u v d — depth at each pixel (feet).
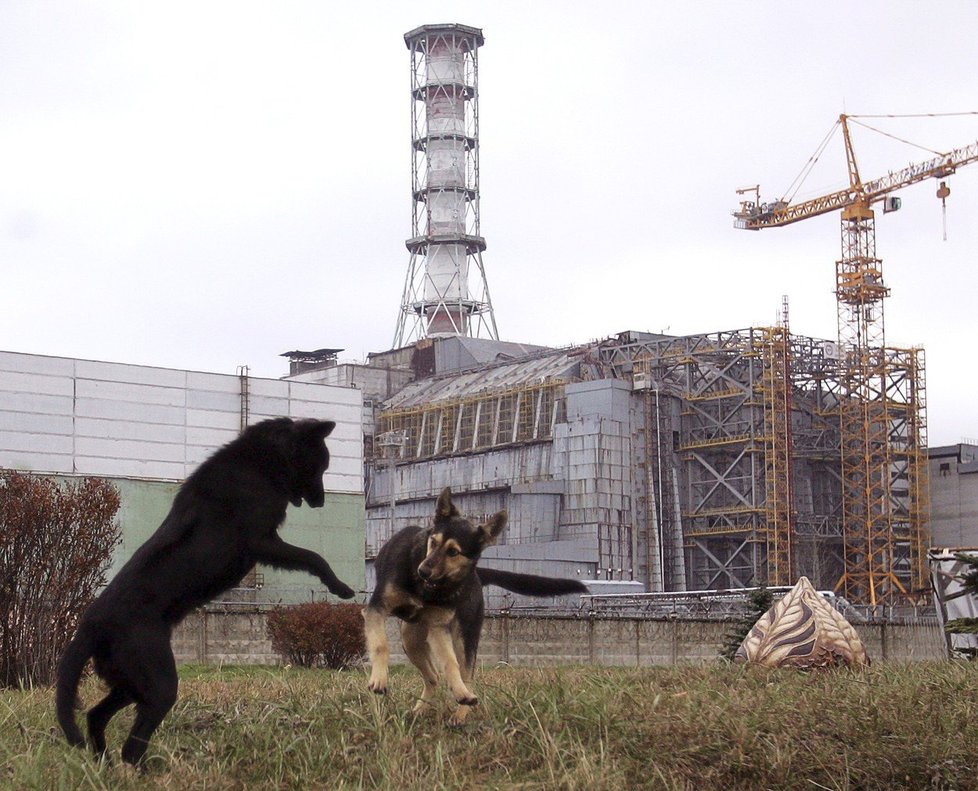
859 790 32.42
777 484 321.93
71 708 30.25
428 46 475.31
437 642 34.71
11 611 65.05
